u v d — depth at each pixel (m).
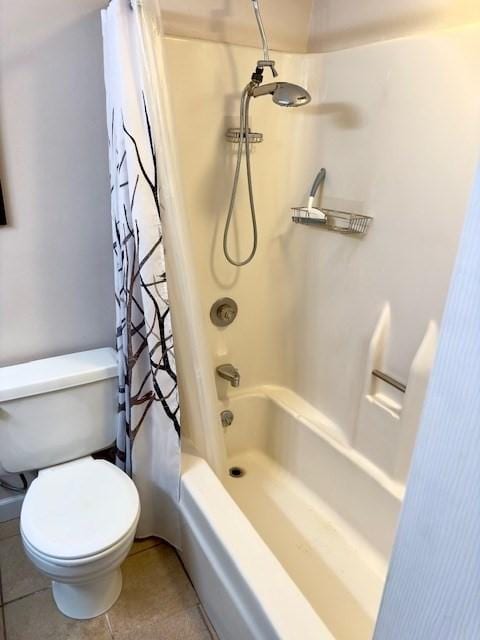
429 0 1.40
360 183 1.64
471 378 0.51
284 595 1.18
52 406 1.58
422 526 0.60
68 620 1.51
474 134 1.27
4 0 1.32
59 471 1.58
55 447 1.63
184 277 1.48
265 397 2.17
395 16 1.52
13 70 1.39
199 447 1.71
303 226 1.93
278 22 1.79
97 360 1.70
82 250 1.68
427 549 0.60
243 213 1.93
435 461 0.57
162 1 1.56
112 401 1.69
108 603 1.55
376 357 1.64
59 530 1.33
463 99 1.28
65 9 1.40
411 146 1.44
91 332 1.80
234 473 2.11
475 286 0.49
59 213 1.60
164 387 1.51
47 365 1.65
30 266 1.62
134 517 1.40
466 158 1.29
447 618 0.58
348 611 1.49
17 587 1.61
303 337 2.05
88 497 1.46
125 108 1.28
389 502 1.59
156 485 1.70
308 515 1.88
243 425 2.19
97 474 1.56
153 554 1.76
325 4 1.76
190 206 1.80
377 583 1.58
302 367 2.10
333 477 1.84
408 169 1.46
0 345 1.66
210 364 1.63
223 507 1.45
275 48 1.82
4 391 1.48
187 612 1.55
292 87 1.55
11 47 1.37
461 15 1.33
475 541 0.52
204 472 1.59
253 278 2.06
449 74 1.30
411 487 0.62
